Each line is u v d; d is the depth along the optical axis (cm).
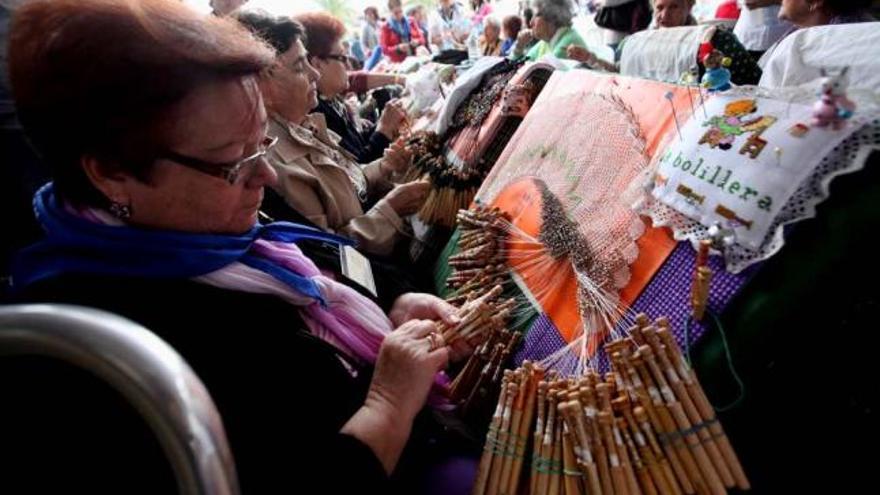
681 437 56
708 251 59
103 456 44
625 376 59
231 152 59
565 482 60
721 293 58
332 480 57
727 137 63
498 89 163
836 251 52
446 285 116
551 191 98
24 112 52
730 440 59
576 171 94
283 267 77
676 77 106
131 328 39
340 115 225
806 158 54
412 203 149
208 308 63
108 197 58
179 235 63
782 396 58
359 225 142
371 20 712
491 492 66
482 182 147
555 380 67
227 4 206
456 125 174
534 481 62
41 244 63
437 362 71
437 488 73
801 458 61
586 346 73
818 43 87
